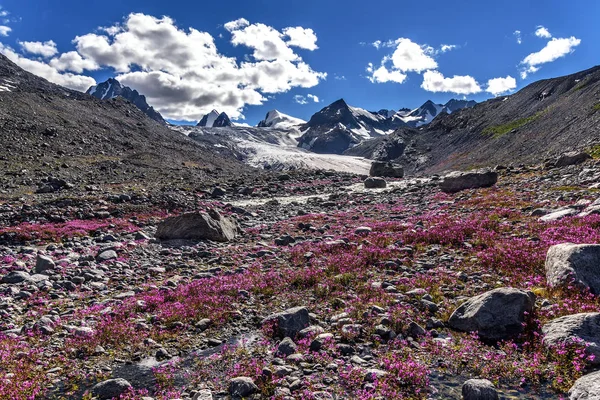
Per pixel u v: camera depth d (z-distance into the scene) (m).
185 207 35.66
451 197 31.88
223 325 10.41
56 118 101.06
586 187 24.67
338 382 7.01
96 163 72.81
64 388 7.66
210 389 7.20
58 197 37.56
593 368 6.61
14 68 156.75
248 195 48.84
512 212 20.72
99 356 9.01
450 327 9.06
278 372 7.38
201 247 21.95
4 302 12.80
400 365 7.11
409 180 58.69
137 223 29.70
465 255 14.38
